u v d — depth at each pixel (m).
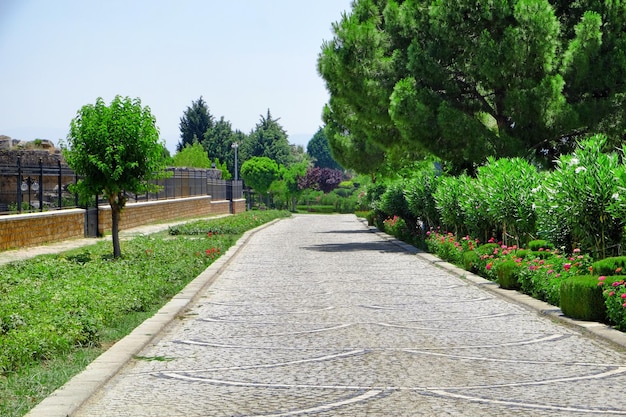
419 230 32.56
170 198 52.91
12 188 29.31
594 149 13.66
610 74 28.52
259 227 47.59
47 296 12.11
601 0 30.34
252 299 14.65
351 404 6.71
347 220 65.31
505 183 18.64
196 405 6.74
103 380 7.55
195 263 20.34
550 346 9.65
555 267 13.77
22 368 8.00
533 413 6.40
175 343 9.98
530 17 27.22
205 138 116.50
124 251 22.97
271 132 120.31
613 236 13.30
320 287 16.64
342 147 43.62
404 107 28.53
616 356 8.98
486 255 18.14
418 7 30.77
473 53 28.94
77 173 21.11
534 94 26.94
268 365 8.51
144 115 20.97
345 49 31.42
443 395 7.03
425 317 12.23
